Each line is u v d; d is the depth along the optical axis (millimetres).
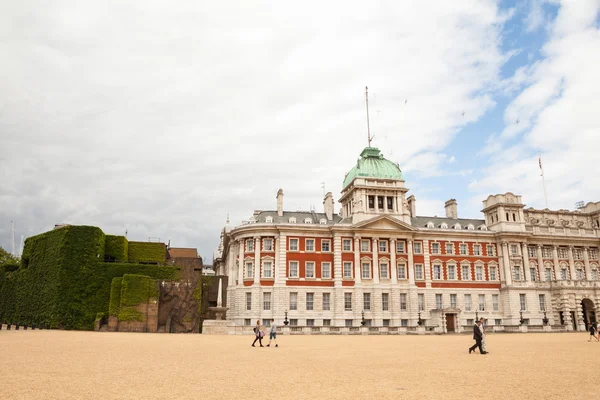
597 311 99500
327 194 104500
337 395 19078
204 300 86938
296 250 95000
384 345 49281
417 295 97562
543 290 102500
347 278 95062
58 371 24922
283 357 34719
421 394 19328
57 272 79812
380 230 97562
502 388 20781
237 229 96062
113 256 87875
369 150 106562
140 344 45656
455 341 57719
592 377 23969
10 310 90438
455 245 103125
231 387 20812
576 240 108562
